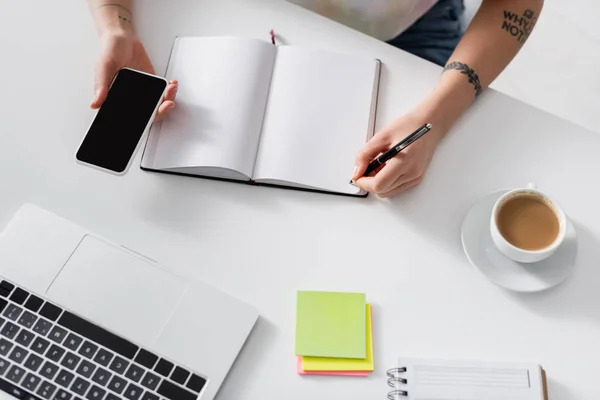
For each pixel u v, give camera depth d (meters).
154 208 0.73
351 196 0.74
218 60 0.79
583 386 0.65
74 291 0.67
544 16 1.55
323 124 0.76
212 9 0.86
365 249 0.72
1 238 0.70
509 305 0.69
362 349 0.66
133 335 0.65
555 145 0.78
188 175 0.75
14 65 0.81
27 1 0.85
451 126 0.79
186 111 0.76
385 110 0.80
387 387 0.65
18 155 0.76
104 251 0.70
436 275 0.71
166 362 0.64
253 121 0.76
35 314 0.66
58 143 0.77
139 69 0.81
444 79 0.80
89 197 0.74
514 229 0.70
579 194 0.76
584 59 1.50
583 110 1.45
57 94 0.80
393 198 0.75
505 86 1.47
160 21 0.85
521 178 0.76
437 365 0.65
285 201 0.74
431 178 0.76
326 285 0.70
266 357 0.66
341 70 0.79
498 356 0.67
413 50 1.06
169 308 0.67
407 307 0.69
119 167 0.71
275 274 0.70
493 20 0.84
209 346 0.65
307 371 0.65
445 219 0.74
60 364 0.63
